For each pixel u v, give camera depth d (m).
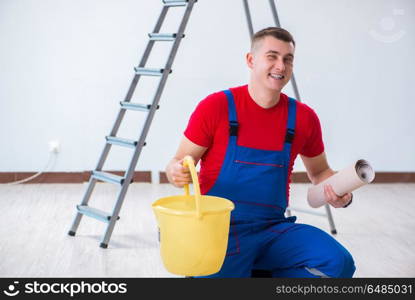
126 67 5.19
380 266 3.11
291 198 4.86
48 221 3.95
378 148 5.59
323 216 3.89
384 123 5.57
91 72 5.16
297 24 5.36
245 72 5.35
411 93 5.55
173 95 5.30
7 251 3.25
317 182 2.28
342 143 5.55
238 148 2.01
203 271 1.52
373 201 4.80
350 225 4.02
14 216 4.05
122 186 3.43
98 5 5.10
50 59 5.10
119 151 5.28
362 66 5.47
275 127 2.04
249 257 1.94
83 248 3.36
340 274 1.83
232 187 2.01
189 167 1.55
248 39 5.31
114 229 3.78
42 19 5.05
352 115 5.52
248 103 2.04
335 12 5.39
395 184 5.55
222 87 5.35
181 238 1.49
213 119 2.02
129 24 5.15
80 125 5.20
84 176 5.25
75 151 5.23
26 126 5.14
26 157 5.18
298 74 5.42
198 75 5.30
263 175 2.00
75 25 5.09
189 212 1.46
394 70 5.51
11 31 5.02
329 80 5.46
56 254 3.22
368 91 5.51
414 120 5.59
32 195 4.73
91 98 5.19
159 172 5.35
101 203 4.50
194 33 5.24
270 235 1.95
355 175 1.92
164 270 2.97
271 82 1.96
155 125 5.31
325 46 5.41
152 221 4.00
